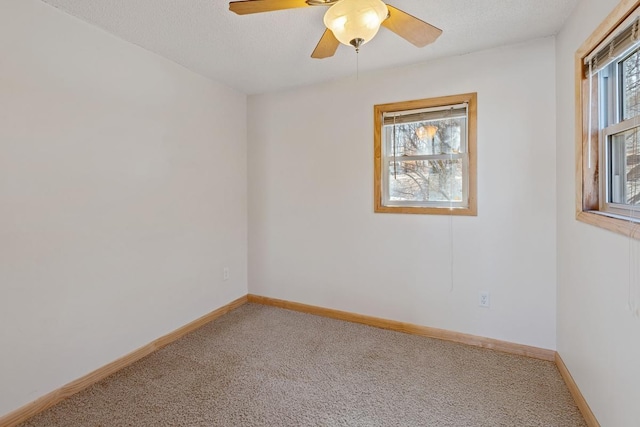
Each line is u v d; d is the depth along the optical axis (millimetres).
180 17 1920
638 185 1396
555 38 2189
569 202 1949
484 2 1783
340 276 3035
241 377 2086
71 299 1933
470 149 2453
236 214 3320
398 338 2645
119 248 2203
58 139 1855
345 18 1408
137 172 2316
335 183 3014
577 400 1781
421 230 2676
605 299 1456
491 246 2436
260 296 3449
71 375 1932
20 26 1685
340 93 2949
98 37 2045
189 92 2732
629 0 1220
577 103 1776
